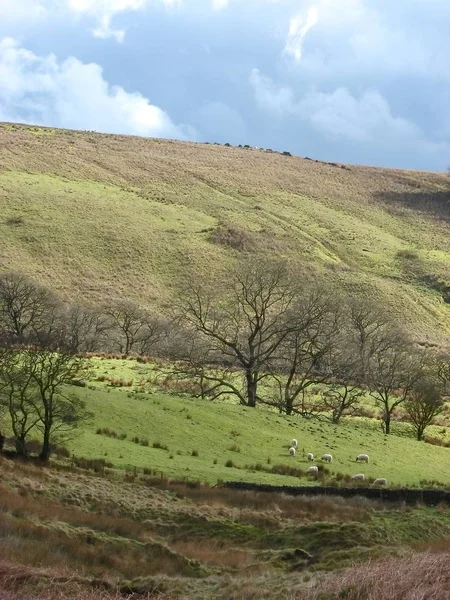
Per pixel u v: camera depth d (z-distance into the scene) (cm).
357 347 7969
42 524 2503
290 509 3272
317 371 7556
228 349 7581
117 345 10138
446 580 1658
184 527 2938
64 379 4034
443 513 3369
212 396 6456
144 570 2233
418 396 6319
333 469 4481
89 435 4306
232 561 2467
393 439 5503
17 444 3675
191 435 4688
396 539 2792
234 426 5019
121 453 4091
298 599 1728
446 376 8238
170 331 9600
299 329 6519
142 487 3400
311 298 7212
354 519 3095
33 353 3916
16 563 1972
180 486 3534
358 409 6950
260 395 7188
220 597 1917
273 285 6825
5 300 8962
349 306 9144
